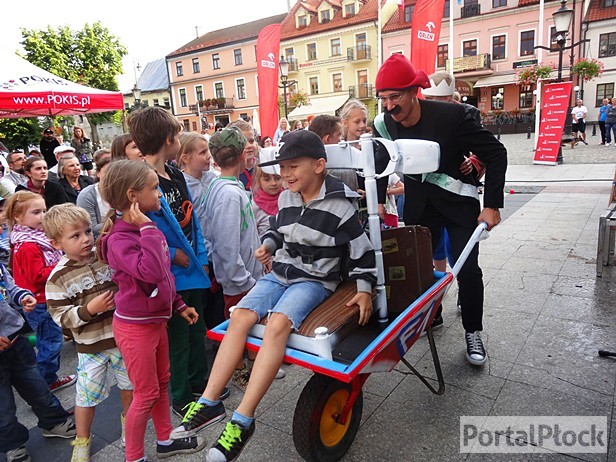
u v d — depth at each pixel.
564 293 3.79
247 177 4.01
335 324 1.80
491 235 5.76
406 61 2.43
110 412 2.68
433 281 2.24
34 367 2.41
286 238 2.01
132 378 2.00
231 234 2.62
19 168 6.76
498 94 32.41
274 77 10.23
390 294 2.17
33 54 26.69
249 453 2.21
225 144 2.70
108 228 1.98
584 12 28.78
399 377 2.75
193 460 2.20
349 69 35.03
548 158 12.05
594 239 5.25
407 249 2.10
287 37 36.94
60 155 4.89
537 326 3.27
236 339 1.81
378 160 2.00
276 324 1.73
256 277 2.93
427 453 2.11
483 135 2.59
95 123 26.17
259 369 1.67
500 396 2.50
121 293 1.97
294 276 1.96
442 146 2.62
